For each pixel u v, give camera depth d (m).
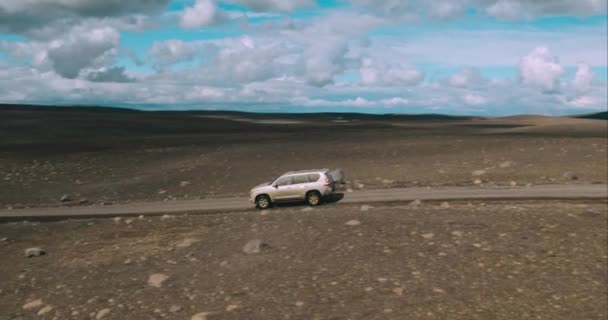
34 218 28.39
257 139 74.31
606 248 13.38
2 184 42.72
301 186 26.44
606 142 44.03
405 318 9.55
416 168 38.06
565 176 29.66
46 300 12.37
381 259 13.25
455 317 9.52
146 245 17.44
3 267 16.02
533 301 10.18
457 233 15.41
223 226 19.75
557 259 12.66
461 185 30.16
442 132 79.94
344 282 11.66
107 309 11.16
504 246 13.91
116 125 114.75
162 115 164.38
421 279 11.59
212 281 12.59
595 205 20.41
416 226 16.75
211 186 37.62
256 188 26.94
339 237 15.87
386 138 64.31
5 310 11.94
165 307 11.05
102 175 46.31
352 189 32.09
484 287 11.00
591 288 10.72
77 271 14.73
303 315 9.95
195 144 68.06
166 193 36.19
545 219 16.97
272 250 14.99
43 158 57.09
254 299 11.01
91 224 23.19
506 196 24.81
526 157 38.91
